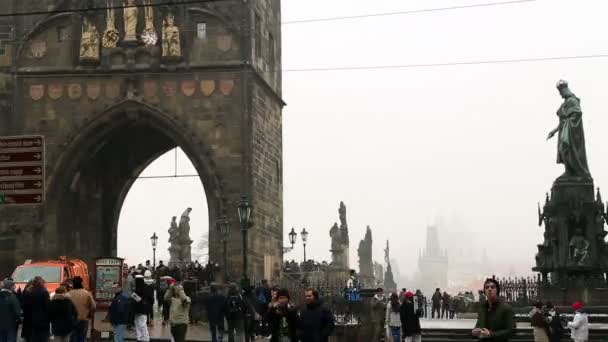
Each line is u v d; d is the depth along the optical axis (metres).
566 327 39.53
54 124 61.88
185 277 58.12
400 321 35.00
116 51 61.78
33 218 61.03
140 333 33.84
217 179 60.28
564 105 48.34
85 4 62.41
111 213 71.81
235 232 59.41
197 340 39.56
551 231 47.47
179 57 61.25
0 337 27.05
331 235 98.62
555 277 47.34
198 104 61.16
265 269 63.31
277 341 23.11
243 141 60.53
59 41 62.50
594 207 47.00
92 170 68.06
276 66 70.31
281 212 69.50
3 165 26.72
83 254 66.50
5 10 63.16
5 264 60.81
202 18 61.84
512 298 48.38
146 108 61.16
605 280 46.47
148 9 62.00
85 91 61.81
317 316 19.50
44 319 26.41
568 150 47.72
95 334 39.03
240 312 37.06
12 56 62.69
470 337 40.31
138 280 35.38
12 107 62.28
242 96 60.88
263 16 66.12
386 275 160.50
